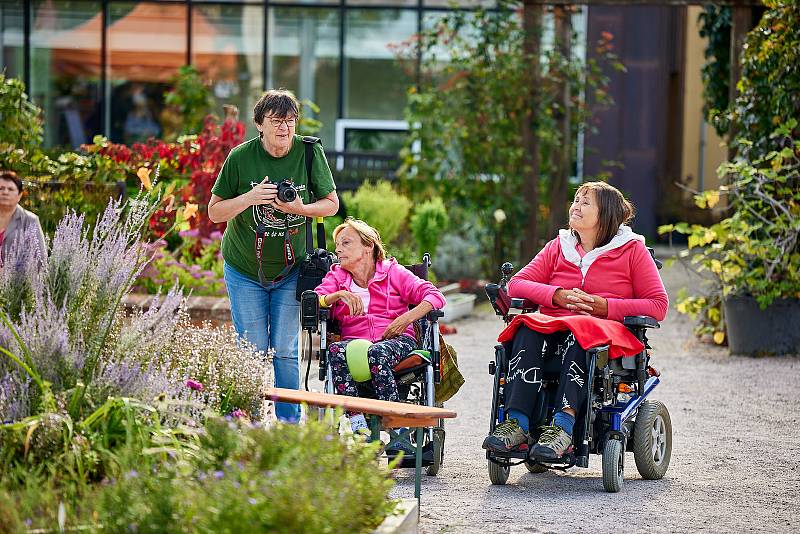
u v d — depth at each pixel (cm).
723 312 1603
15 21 2866
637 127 3388
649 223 3428
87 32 2867
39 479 583
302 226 911
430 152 2183
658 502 812
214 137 1833
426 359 881
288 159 911
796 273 1495
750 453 985
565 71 2142
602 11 3331
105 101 2869
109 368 659
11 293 700
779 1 1516
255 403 743
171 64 2869
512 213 2134
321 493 527
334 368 880
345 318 924
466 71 2178
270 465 559
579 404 827
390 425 725
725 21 1873
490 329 1784
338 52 2869
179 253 1709
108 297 700
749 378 1364
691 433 1067
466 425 1098
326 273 905
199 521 507
